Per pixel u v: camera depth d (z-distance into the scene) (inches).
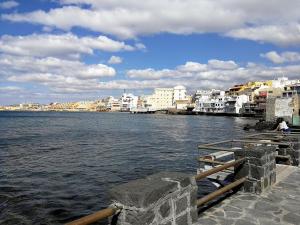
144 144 1781.5
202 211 266.7
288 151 479.8
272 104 2696.9
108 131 2817.4
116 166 1051.3
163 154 1359.5
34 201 621.6
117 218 171.9
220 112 6279.5
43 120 5073.8
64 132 2672.2
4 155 1311.5
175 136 2326.5
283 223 241.0
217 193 267.6
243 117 5423.2
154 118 5944.9
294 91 4055.1
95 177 869.8
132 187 179.5
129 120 5172.2
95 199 647.8
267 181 335.6
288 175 401.4
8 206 585.6
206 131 2790.4
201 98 7180.1
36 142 1859.0
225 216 254.8
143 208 165.5
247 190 323.0
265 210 269.1
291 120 2431.1
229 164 293.0
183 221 210.1
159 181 197.0
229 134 2475.4
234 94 6584.6
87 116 7263.8
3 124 3814.0
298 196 309.0
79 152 1419.8
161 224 183.9
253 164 320.8
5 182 792.3
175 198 200.2
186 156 1299.2
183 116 6796.3
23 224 499.5
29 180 821.2
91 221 149.2
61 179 839.1
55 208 582.2
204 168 423.8
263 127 2687.0
